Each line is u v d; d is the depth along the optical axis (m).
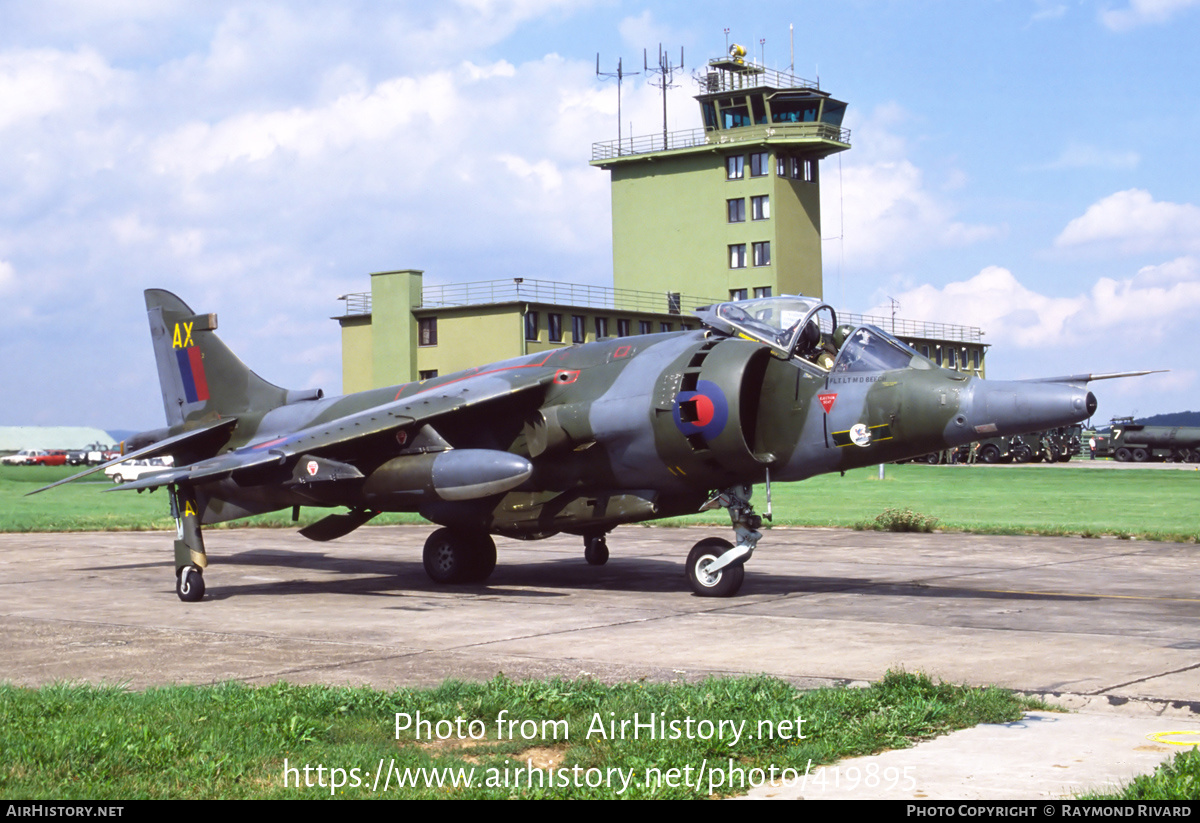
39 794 6.11
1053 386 13.45
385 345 65.25
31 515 34.72
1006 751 7.04
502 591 16.53
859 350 15.12
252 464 16.19
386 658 10.73
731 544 15.45
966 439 14.05
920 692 8.41
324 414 20.08
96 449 148.50
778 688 8.48
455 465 15.75
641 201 75.94
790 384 15.35
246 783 6.39
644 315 69.94
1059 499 38.06
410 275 64.75
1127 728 7.66
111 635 12.41
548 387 17.05
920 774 6.54
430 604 15.07
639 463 15.95
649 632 12.20
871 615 13.32
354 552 23.23
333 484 16.91
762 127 71.12
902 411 14.31
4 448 162.75
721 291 72.81
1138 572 17.84
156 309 22.17
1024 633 11.80
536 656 10.75
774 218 70.81
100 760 6.69
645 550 22.75
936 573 17.88
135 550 23.94
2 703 8.11
